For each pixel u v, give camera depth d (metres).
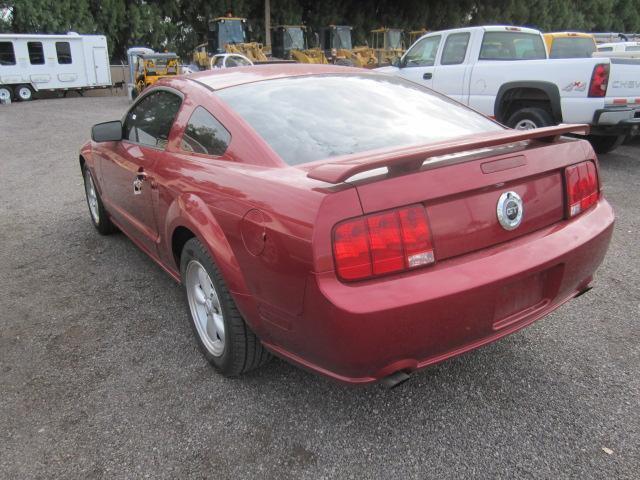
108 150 4.25
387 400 2.67
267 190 2.28
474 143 2.09
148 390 2.79
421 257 2.07
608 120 6.95
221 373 2.88
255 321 2.41
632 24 47.31
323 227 1.98
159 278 4.18
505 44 8.72
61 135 12.27
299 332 2.18
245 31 22.78
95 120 14.94
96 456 2.34
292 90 3.06
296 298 2.11
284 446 2.38
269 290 2.25
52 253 4.76
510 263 2.23
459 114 3.21
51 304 3.78
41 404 2.69
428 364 2.20
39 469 2.27
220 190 2.56
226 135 2.78
